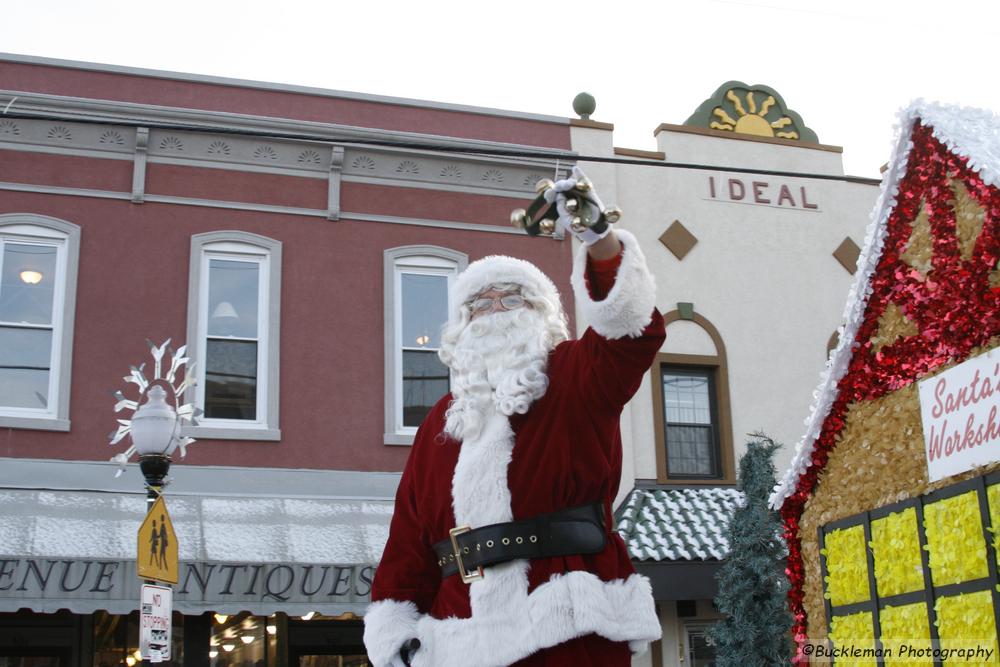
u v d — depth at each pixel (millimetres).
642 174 15375
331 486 12969
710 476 14672
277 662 12898
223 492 12594
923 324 5887
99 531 11438
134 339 12867
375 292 13797
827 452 6492
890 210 6129
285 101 14102
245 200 13625
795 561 6680
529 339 3479
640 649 3334
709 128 15953
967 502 5484
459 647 3219
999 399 5336
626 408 14422
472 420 3396
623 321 3125
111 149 13320
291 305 13477
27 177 12969
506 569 3215
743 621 10648
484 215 14422
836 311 15680
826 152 16344
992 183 5430
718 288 15242
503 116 14852
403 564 3596
